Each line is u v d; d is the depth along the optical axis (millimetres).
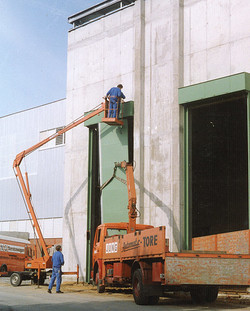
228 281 13609
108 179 25734
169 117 23172
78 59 29078
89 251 26828
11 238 35125
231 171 28000
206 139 27266
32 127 42656
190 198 22562
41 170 41125
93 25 28469
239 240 16203
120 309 12617
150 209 23312
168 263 13242
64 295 17594
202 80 22297
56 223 39000
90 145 27859
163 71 23859
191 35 23062
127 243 16234
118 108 24875
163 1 24531
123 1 27344
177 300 16109
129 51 26016
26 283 26562
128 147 25312
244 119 25453
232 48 21328
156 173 23359
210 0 22484
